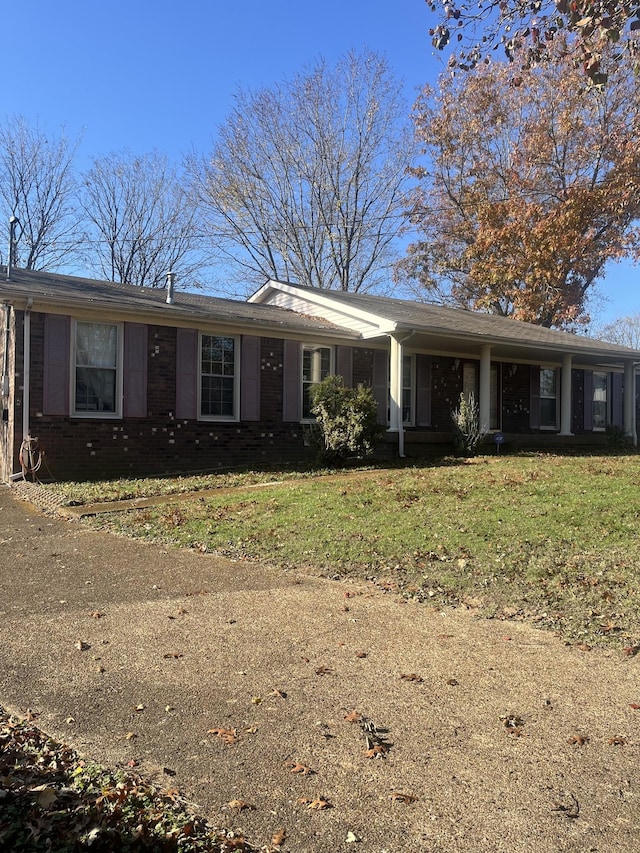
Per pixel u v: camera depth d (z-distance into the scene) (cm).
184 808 274
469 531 738
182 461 1330
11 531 823
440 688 391
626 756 317
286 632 481
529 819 268
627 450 1762
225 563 674
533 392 2006
